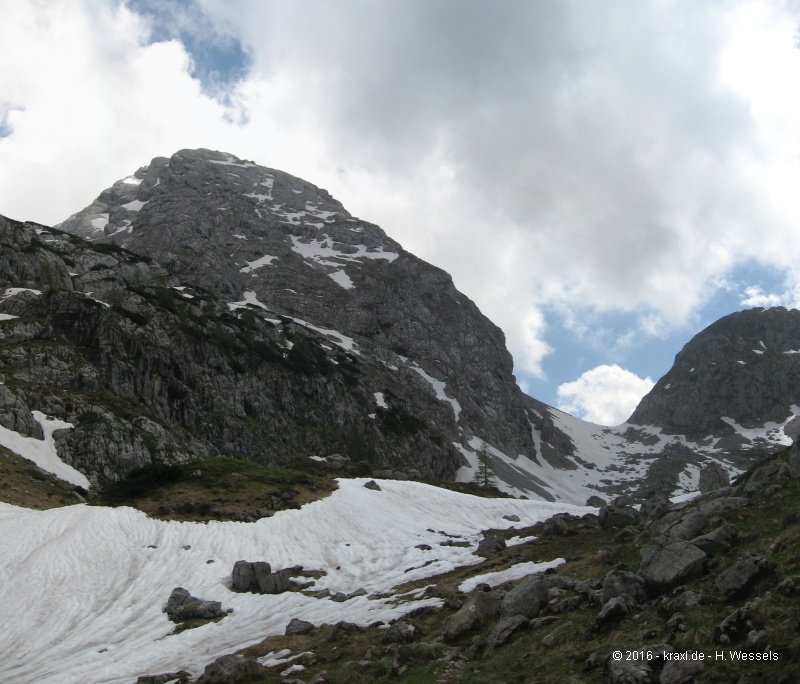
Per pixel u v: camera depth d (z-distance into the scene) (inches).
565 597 1220.5
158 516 2559.1
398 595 1803.6
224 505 2741.1
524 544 2488.9
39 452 3764.8
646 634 937.5
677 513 1560.0
